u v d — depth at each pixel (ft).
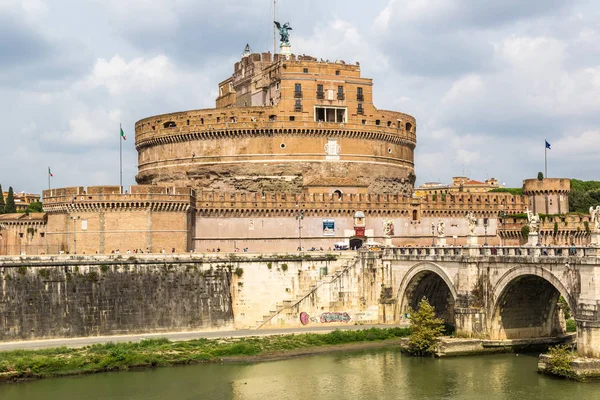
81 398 275.59
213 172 516.73
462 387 282.15
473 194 529.86
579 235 542.98
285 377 303.48
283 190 511.40
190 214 435.12
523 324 336.70
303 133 515.50
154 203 411.75
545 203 555.69
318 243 476.13
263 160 512.63
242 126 512.22
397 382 293.02
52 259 352.69
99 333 356.59
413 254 380.17
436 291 397.80
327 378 301.43
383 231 494.18
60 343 339.98
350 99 528.63
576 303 283.79
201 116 520.83
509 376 293.84
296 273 396.78
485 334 333.62
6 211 638.12
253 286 389.39
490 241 529.04
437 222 511.81
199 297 378.32
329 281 394.93
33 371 303.68
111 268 363.56
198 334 367.66
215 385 292.61
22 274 346.33
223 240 455.63
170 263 375.25
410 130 575.38
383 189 540.93
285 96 515.91
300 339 359.25
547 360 293.23
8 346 332.80
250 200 462.19
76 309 353.51
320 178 513.45
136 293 366.43
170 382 296.71
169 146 534.37
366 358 333.01
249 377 303.89
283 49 599.16
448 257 351.25
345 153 524.52
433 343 333.21
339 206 481.46
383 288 397.80
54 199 422.82
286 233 469.98
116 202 407.23
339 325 392.27
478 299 334.85
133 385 292.40
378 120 539.29
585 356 282.36
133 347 334.65
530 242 318.86
